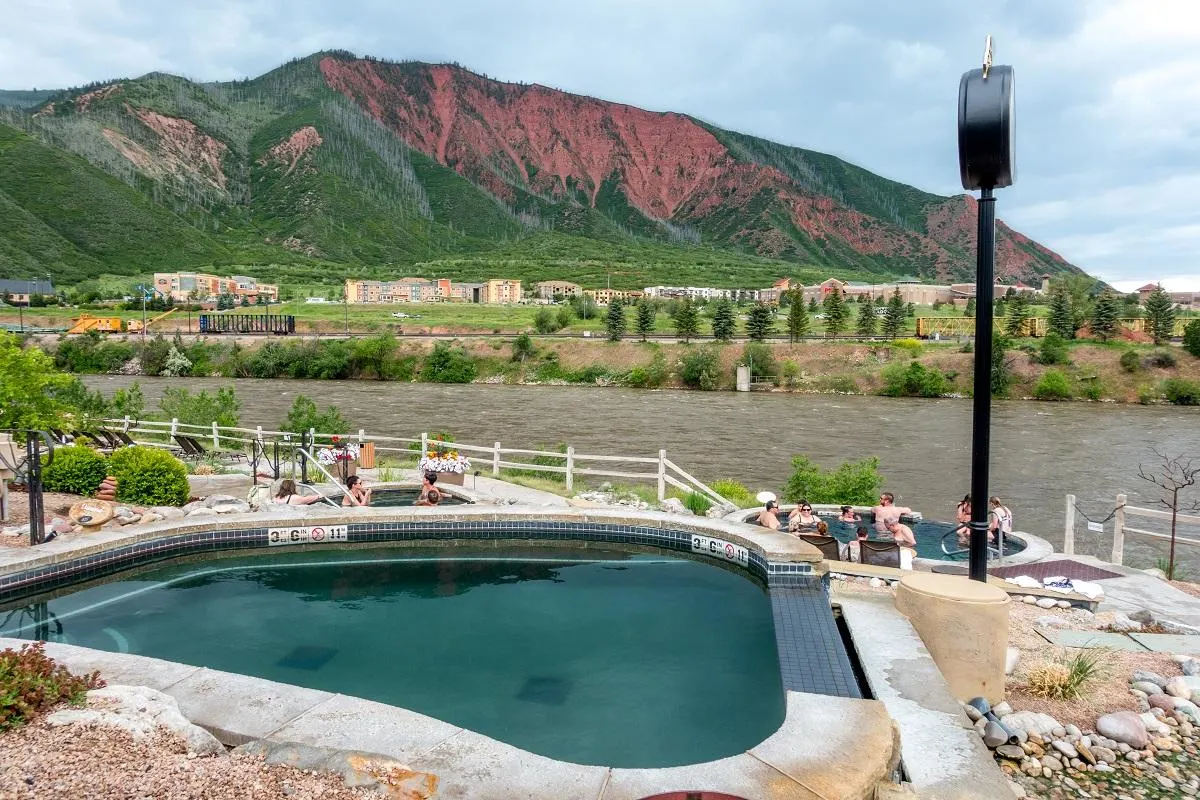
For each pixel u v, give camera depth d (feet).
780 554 25.93
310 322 393.29
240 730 13.30
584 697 18.72
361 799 11.06
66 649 17.02
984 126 18.58
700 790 11.41
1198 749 16.11
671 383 248.11
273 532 31.76
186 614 25.04
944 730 14.64
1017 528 68.49
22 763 11.27
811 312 461.78
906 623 20.01
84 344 288.10
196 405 82.43
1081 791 14.57
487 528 33.58
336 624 24.13
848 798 11.34
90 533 29.63
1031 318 318.04
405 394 212.23
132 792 10.77
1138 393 208.54
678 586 27.99
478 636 23.00
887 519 42.52
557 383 257.55
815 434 135.64
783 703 18.35
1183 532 66.54
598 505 42.86
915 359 234.38
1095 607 27.02
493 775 11.80
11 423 46.88
